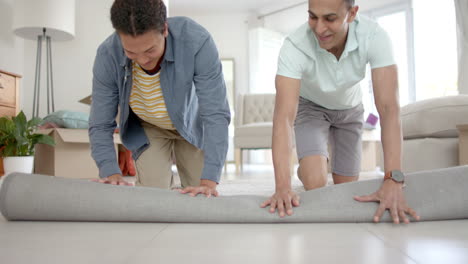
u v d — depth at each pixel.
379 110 1.21
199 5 7.00
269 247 0.80
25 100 5.00
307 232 0.95
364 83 6.50
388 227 1.00
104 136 1.32
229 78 7.37
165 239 0.88
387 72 1.21
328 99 1.50
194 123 1.49
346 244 0.82
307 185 1.50
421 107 2.15
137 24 0.97
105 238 0.90
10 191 1.09
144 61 1.09
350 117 1.67
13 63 4.86
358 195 1.11
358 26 1.24
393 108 1.18
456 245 0.80
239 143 4.45
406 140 2.31
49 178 1.15
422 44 6.02
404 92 6.28
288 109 1.20
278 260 0.70
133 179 3.57
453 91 5.75
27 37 4.32
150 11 0.99
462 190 1.09
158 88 1.33
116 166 1.31
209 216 1.07
